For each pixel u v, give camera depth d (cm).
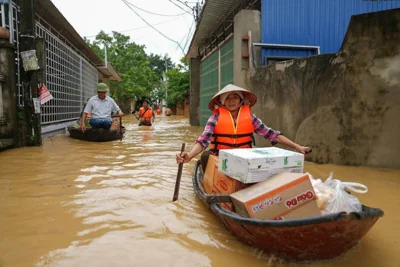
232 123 402
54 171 535
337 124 577
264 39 852
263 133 412
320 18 868
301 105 629
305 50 870
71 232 300
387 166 548
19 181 470
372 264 244
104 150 768
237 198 268
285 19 858
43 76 796
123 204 376
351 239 229
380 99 538
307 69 614
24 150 750
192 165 592
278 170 292
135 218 334
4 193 413
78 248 270
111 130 934
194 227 313
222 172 322
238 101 409
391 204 374
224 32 1146
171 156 690
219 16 1094
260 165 285
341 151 577
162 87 4506
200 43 1488
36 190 427
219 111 408
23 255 259
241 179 289
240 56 860
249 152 310
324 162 595
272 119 725
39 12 944
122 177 499
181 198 399
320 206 259
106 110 959
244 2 969
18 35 827
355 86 554
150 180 482
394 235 292
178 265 245
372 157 555
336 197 261
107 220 329
